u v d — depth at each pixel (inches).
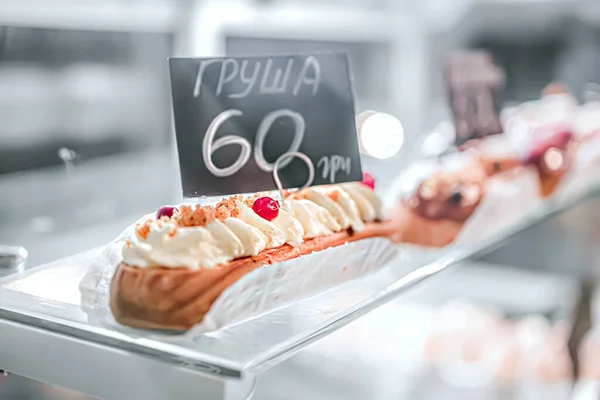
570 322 84.4
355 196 46.6
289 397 65.6
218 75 40.6
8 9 57.8
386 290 41.4
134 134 70.4
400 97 102.8
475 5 104.1
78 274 39.9
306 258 39.5
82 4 64.0
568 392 75.5
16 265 42.2
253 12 80.9
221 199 43.4
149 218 38.1
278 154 42.3
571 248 88.9
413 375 74.0
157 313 32.7
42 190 58.8
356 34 96.9
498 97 68.4
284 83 43.1
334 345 76.8
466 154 62.9
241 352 30.5
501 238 56.2
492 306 88.7
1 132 57.3
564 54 101.3
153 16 71.0
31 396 44.7
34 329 33.4
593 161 70.7
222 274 34.5
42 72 61.3
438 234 53.6
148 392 30.5
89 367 32.0
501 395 73.5
